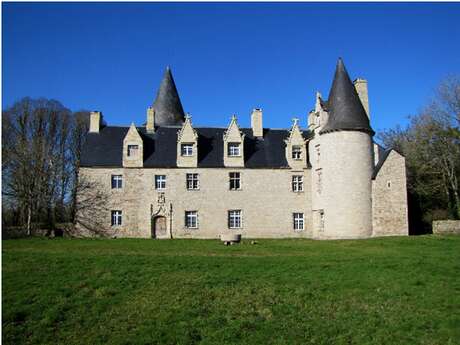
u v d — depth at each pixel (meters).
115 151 47.16
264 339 13.88
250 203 47.47
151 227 45.69
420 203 52.06
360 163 42.38
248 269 20.70
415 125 60.09
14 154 48.28
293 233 47.66
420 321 14.85
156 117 56.78
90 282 18.61
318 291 17.61
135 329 14.59
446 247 29.12
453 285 18.12
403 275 19.48
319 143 45.75
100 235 44.97
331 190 42.88
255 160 48.66
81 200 45.16
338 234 41.94
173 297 17.05
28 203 46.50
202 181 47.06
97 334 14.32
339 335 14.14
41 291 17.61
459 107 52.28
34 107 63.16
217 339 13.87
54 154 54.91
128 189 45.94
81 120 68.75
